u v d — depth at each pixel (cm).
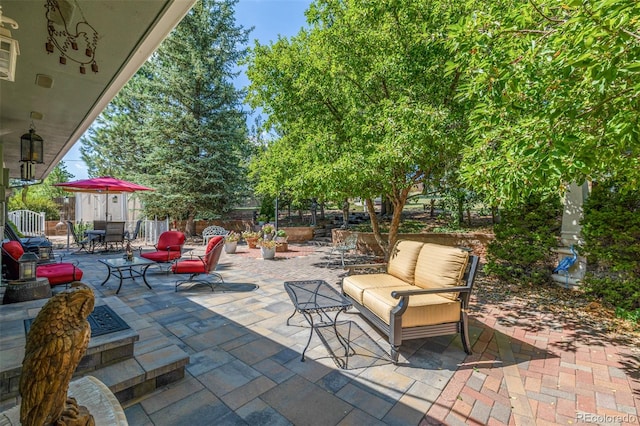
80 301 138
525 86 231
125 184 894
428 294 322
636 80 181
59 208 1590
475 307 466
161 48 1244
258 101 674
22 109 421
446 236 855
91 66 289
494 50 238
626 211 439
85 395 168
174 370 259
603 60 168
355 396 245
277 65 615
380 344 339
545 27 223
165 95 1290
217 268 746
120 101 1625
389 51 546
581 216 527
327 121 645
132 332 268
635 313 404
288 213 1789
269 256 873
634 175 288
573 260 515
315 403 235
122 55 289
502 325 396
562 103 206
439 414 225
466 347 319
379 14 518
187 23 1239
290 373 277
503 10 287
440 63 491
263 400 238
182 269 524
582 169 222
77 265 739
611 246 457
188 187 1298
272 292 534
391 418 220
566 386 262
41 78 327
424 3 493
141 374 239
